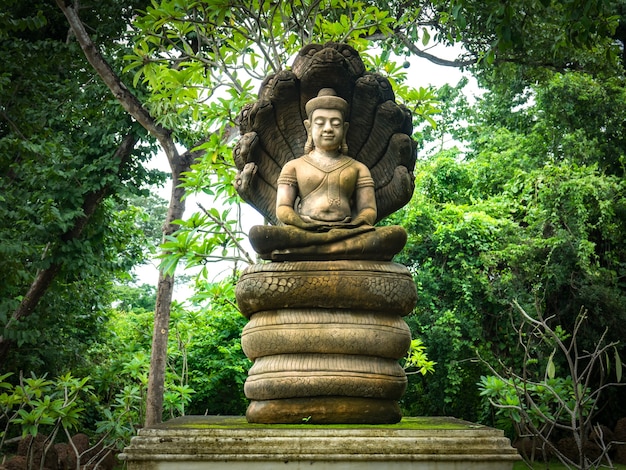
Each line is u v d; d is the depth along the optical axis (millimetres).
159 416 9898
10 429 11875
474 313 13547
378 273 4809
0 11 11086
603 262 14508
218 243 7184
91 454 9695
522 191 15156
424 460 3867
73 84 11453
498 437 3961
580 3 6617
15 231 11102
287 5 8148
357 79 5605
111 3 11461
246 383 4871
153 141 12211
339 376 4605
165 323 10414
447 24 10891
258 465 3842
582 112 14992
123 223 13836
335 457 3832
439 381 13219
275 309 4824
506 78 14141
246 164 5602
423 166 16578
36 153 11094
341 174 5301
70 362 14148
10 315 11758
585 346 12789
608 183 13570
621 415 12859
